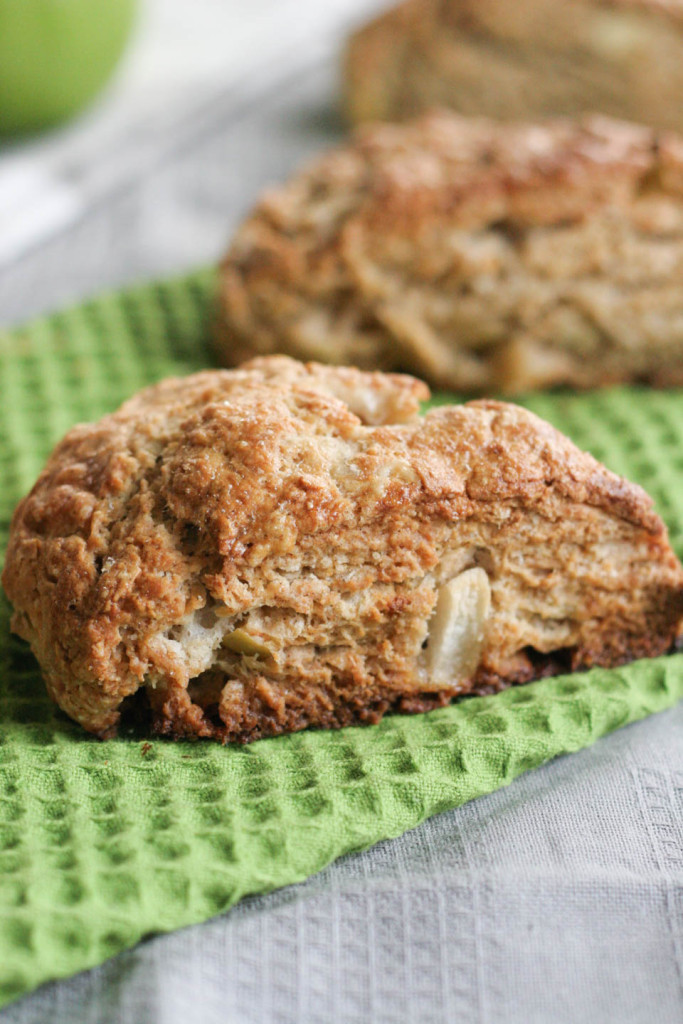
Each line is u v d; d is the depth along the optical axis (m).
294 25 0.65
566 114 0.53
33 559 0.29
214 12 0.67
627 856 0.28
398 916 0.27
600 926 0.27
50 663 0.29
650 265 0.38
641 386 0.38
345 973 0.27
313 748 0.29
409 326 0.37
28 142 0.51
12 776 0.28
